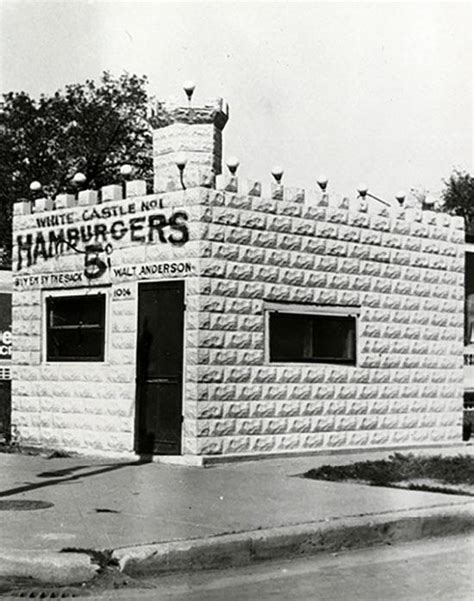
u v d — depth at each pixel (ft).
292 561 31.83
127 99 127.75
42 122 125.80
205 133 60.44
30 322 60.90
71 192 125.08
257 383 54.24
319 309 57.52
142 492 41.47
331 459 55.36
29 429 60.44
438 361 64.18
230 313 53.16
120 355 55.57
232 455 52.85
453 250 65.72
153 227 54.24
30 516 34.99
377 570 30.32
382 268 61.21
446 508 37.73
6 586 27.48
